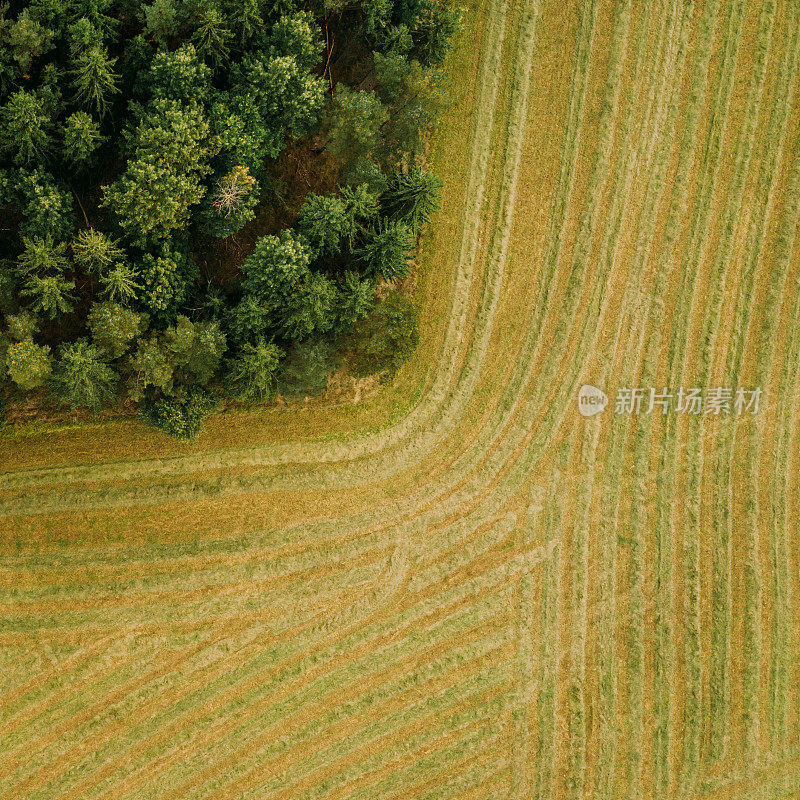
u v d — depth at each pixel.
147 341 23.55
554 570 30.06
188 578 28.48
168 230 22.86
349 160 25.33
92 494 28.36
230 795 28.31
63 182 23.95
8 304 23.52
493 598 29.73
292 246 23.39
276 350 24.84
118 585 28.23
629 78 30.08
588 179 30.11
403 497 29.70
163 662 28.30
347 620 29.06
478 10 29.45
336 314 25.17
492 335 30.06
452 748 29.27
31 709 27.62
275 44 23.50
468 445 30.08
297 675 28.73
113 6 23.36
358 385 29.50
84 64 21.47
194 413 25.23
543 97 29.89
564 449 30.25
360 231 25.59
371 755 28.94
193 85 22.58
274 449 29.27
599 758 29.86
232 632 28.64
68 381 22.97
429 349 29.86
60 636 27.95
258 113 23.17
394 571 29.38
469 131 29.62
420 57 26.30
